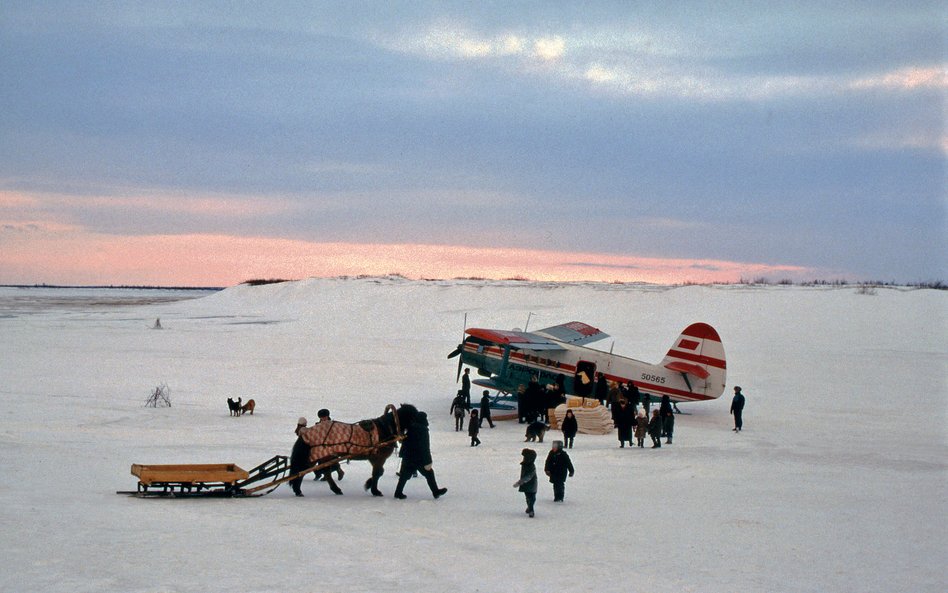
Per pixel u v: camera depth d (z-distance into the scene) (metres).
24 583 9.52
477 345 36.47
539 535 13.81
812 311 70.06
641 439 25.28
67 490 16.19
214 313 103.06
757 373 45.22
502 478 20.00
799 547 13.16
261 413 30.77
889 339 59.53
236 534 12.80
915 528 14.53
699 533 14.10
